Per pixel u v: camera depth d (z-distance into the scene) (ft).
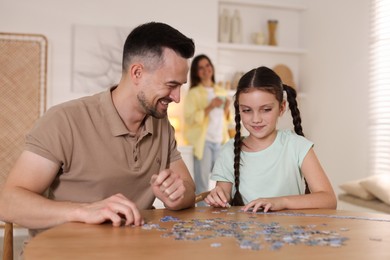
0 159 15.67
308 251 3.37
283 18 19.44
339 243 3.60
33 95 15.90
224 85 18.47
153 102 5.28
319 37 18.15
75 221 4.32
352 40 16.14
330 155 17.44
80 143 5.24
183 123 17.10
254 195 6.26
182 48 5.11
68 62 16.21
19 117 15.81
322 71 17.97
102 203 4.35
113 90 5.78
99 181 5.36
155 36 5.10
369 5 15.26
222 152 6.71
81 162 5.26
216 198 5.46
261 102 5.96
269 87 5.94
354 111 15.98
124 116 5.49
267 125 6.07
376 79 14.92
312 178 5.95
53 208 4.42
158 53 5.08
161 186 5.00
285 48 18.66
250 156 6.38
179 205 5.09
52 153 5.01
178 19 17.10
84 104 5.43
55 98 16.14
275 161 6.25
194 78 15.64
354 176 15.92
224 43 17.71
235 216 4.76
